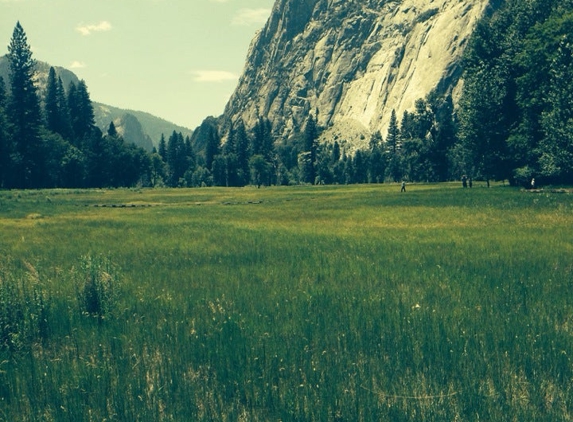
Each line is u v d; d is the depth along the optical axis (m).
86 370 8.17
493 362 8.23
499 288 13.22
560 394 7.20
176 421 6.62
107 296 12.15
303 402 7.01
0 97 138.25
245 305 12.03
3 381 8.02
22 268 17.84
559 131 53.06
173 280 15.37
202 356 8.79
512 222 31.30
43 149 129.50
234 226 34.12
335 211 46.72
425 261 17.81
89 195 93.38
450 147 146.38
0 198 74.12
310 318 10.64
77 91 175.88
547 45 59.25
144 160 185.50
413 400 7.04
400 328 9.86
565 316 10.73
